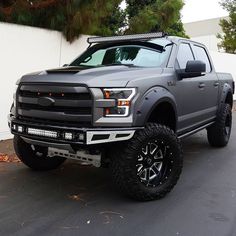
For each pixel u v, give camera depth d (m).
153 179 4.68
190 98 5.73
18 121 4.76
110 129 4.17
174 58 5.46
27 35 7.76
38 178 5.50
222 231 3.87
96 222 4.03
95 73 4.47
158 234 3.78
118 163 4.36
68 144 4.26
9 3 8.43
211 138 7.49
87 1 8.09
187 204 4.59
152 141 4.54
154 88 4.68
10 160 6.35
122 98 4.26
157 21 10.01
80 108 4.27
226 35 24.98
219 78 7.23
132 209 4.39
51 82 4.41
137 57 5.38
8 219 4.07
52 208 4.39
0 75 7.43
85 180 5.45
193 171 6.00
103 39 6.04
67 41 8.55
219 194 4.96
